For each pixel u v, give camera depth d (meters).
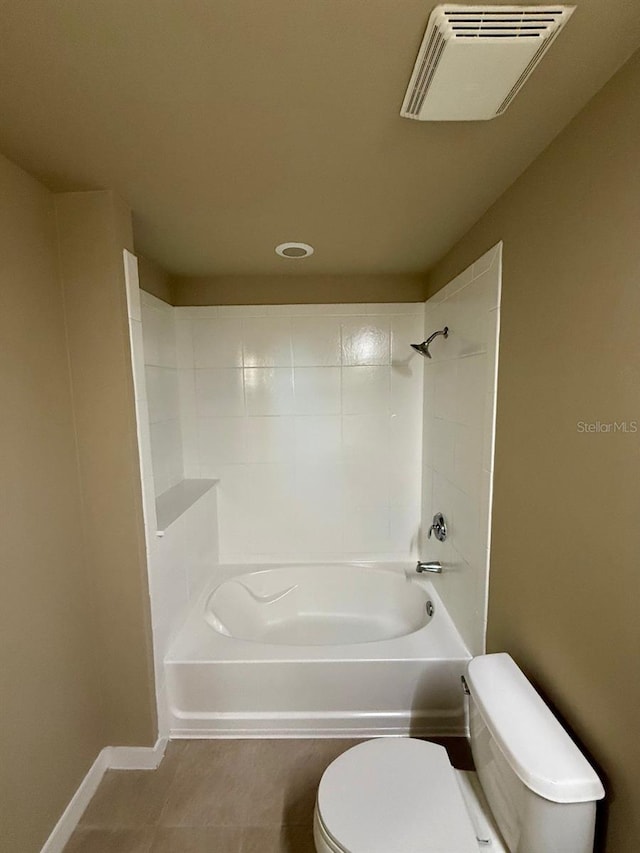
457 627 1.83
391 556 2.55
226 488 2.50
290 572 2.47
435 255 1.99
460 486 1.76
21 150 1.08
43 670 1.21
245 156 1.12
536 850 0.87
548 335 1.08
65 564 1.33
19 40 0.73
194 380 2.43
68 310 1.35
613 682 0.86
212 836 1.30
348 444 2.48
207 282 2.36
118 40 0.74
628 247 0.81
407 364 2.41
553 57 0.78
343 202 1.40
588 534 0.93
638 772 0.80
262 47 0.75
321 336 2.40
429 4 0.67
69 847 1.27
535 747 0.91
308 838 1.29
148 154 1.11
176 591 1.81
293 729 1.68
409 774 1.10
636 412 0.79
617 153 0.83
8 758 1.07
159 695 1.60
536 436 1.15
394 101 0.90
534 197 1.14
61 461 1.32
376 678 1.67
